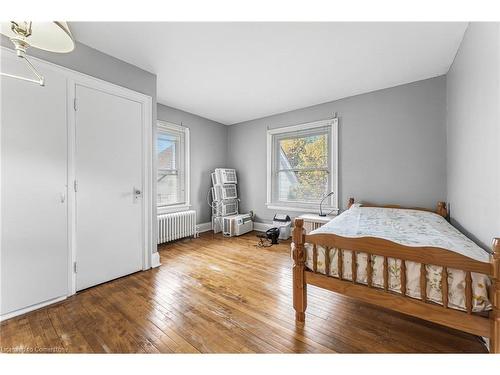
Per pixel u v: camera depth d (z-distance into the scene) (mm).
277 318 1630
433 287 1184
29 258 1706
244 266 2639
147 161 2564
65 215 1904
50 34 1112
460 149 2029
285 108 3822
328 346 1338
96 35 1896
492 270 1018
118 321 1594
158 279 2295
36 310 1725
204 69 2506
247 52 2168
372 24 1757
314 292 2025
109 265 2230
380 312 1702
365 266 1397
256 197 4461
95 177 2109
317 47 2078
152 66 2434
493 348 1019
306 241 1582
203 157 4348
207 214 4438
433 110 2686
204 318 1629
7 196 1603
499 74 1231
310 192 3775
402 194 2912
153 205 2627
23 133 1672
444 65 2398
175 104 3652
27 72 1688
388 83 2861
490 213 1378
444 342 1362
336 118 3420
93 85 2082
